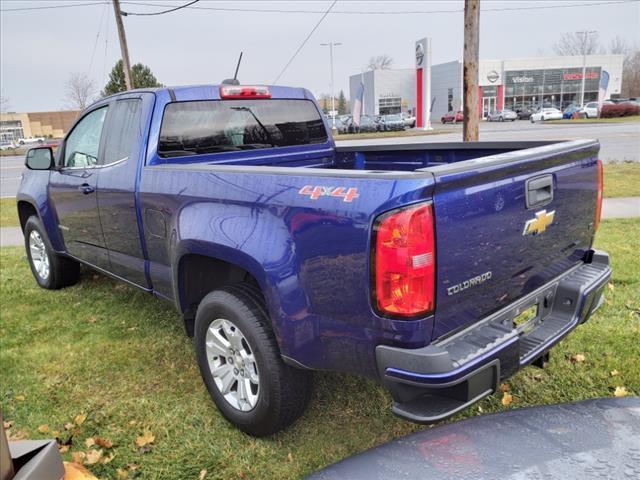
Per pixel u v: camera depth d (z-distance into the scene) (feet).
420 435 6.08
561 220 9.18
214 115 12.62
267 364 8.76
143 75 128.88
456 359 7.00
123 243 12.71
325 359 7.95
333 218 7.31
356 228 7.06
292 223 7.91
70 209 14.85
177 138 11.96
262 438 9.74
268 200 8.32
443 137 93.40
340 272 7.36
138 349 13.51
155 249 11.50
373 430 9.92
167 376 12.14
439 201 6.82
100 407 10.94
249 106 13.32
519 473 5.06
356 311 7.31
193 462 9.21
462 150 13.07
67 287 18.40
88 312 16.12
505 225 7.84
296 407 9.07
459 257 7.19
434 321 7.10
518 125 122.11
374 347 7.30
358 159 15.39
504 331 7.76
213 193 9.39
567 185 9.20
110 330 14.76
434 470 5.33
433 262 6.85
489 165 7.33
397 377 7.06
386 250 6.79
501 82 196.54
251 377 9.36
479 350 7.23
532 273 8.80
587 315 9.61
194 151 12.26
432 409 7.09
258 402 9.12
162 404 10.96
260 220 8.46
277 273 8.09
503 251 7.91
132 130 12.09
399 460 5.58
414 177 6.67
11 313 16.19
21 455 5.13
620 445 5.35
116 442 9.78
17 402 11.20
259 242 8.37
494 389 7.45
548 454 5.30
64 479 5.34
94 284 18.67
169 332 14.48
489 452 5.46
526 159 7.94
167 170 10.69
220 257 9.15
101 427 10.25
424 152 13.91
